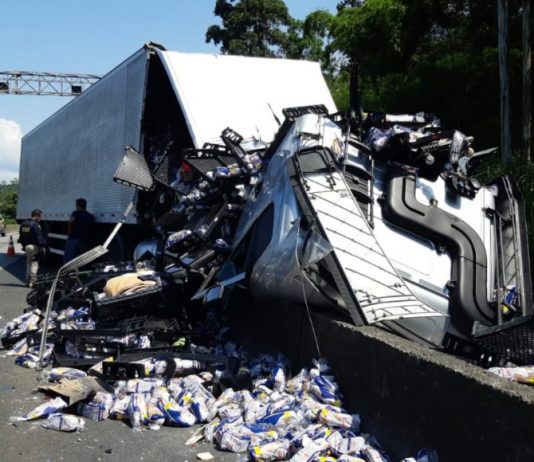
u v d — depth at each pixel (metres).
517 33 10.91
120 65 10.52
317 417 3.89
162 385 4.80
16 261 18.38
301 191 4.79
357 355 3.99
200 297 5.80
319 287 4.66
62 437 4.12
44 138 16.34
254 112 9.03
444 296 4.88
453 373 3.09
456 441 3.03
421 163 5.30
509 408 2.71
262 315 5.62
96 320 6.12
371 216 4.97
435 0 11.93
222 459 3.74
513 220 5.46
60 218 14.11
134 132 9.73
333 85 17.95
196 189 7.16
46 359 5.94
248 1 34.91
